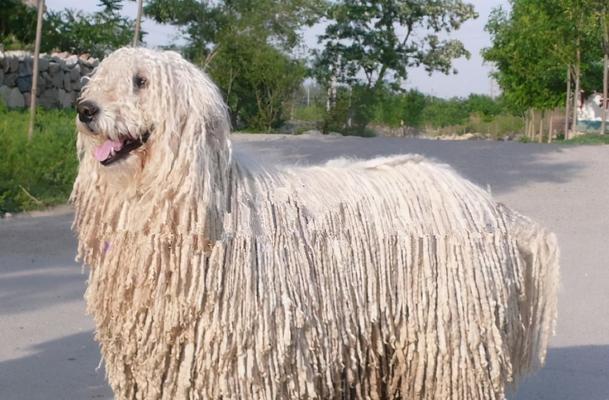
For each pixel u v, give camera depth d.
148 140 3.90
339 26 38.12
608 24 28.73
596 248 11.02
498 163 17.33
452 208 4.39
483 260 4.34
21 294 8.35
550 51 33.34
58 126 15.74
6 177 13.43
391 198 4.34
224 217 3.96
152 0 32.44
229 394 3.86
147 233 3.89
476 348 4.26
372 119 37.72
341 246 4.12
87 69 24.44
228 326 3.84
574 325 7.61
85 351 6.74
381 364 4.26
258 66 32.12
